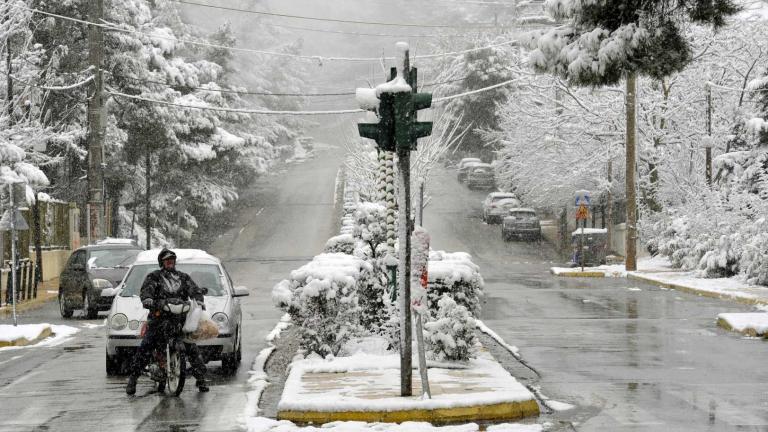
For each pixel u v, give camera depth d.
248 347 21.02
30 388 16.03
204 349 16.77
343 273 17.42
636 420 12.56
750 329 22.48
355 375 15.59
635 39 18.84
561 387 15.28
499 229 69.25
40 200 47.91
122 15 61.00
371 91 13.52
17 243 42.62
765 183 40.22
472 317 17.02
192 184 70.88
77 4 58.41
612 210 58.19
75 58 57.56
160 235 66.06
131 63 61.62
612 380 15.96
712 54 52.41
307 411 12.70
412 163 53.84
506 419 12.72
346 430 12.00
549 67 20.17
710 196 43.75
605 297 33.06
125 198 66.75
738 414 12.91
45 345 22.45
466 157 100.25
